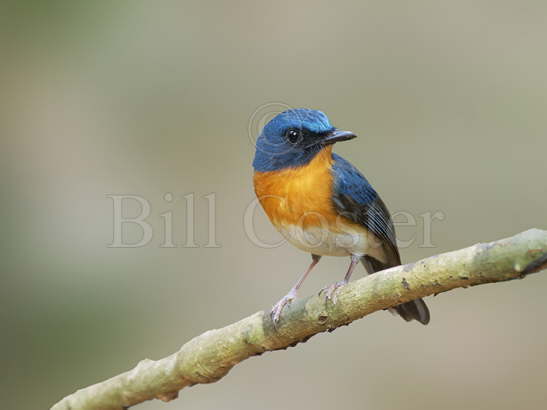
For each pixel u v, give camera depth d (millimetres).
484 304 14039
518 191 14250
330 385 12977
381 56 15430
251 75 15133
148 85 14562
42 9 13320
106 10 14062
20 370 11266
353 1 15938
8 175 13070
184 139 14453
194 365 7246
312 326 6738
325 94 15148
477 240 13977
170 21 14961
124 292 12539
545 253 5449
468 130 14859
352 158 14695
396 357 13352
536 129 14797
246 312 12977
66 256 12492
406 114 15031
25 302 11680
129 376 7594
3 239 12172
